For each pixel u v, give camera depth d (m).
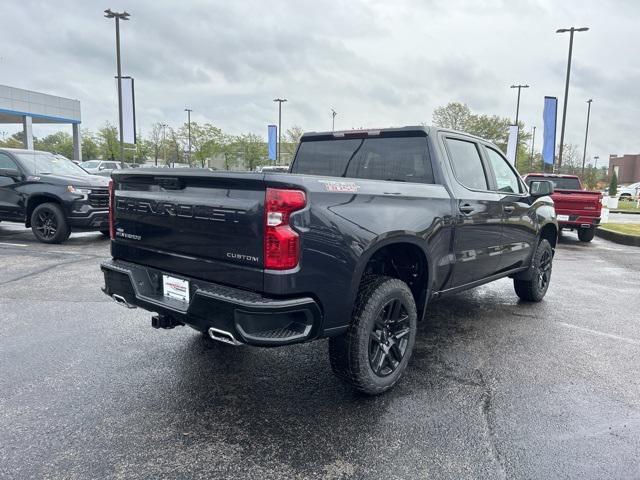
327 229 2.80
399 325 3.48
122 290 3.55
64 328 4.62
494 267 4.80
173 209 3.16
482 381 3.63
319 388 3.47
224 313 2.75
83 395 3.29
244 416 3.05
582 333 4.79
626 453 2.71
